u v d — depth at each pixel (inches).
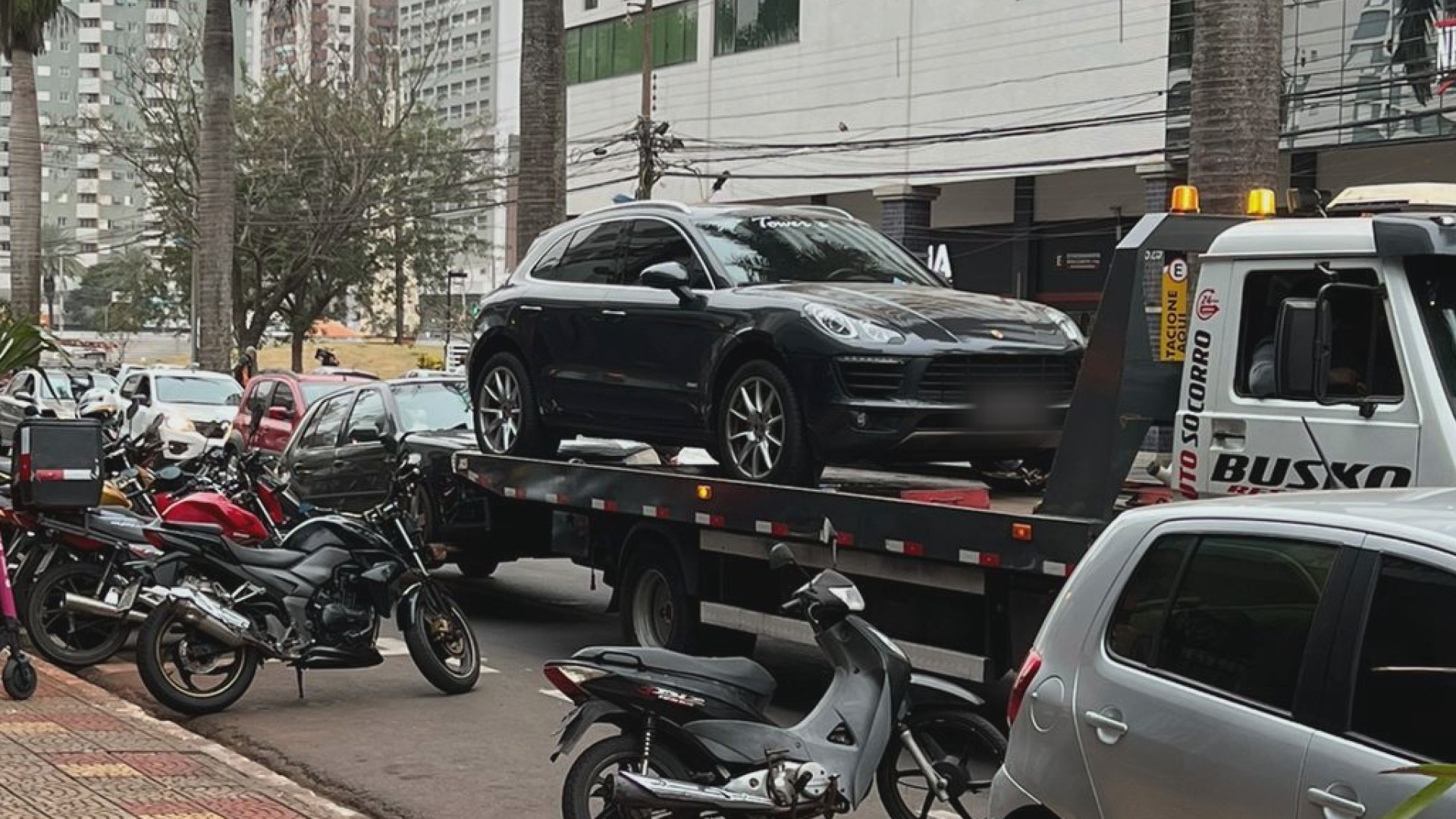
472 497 492.1
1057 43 1365.7
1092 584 197.2
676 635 399.5
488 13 4591.5
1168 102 1285.7
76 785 283.3
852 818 284.7
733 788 238.8
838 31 1576.0
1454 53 1097.4
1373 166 1194.6
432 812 292.8
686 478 386.3
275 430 767.7
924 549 318.7
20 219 1656.0
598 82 1939.0
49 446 396.2
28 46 1653.5
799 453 360.8
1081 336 377.4
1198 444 300.2
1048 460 375.9
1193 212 322.3
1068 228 1453.0
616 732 356.2
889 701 254.1
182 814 267.6
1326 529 171.6
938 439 347.3
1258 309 293.4
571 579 608.4
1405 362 267.6
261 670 424.2
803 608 255.1
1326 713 163.3
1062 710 193.5
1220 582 181.6
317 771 321.1
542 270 461.1
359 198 2146.9
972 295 387.9
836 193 1627.7
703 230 406.6
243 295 2174.0
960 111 1455.5
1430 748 153.9
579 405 433.1
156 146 2094.0
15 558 447.5
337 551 373.1
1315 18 1184.8
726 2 1721.2
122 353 2459.4
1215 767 171.6
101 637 412.5
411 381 582.9
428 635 388.5
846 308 358.6
